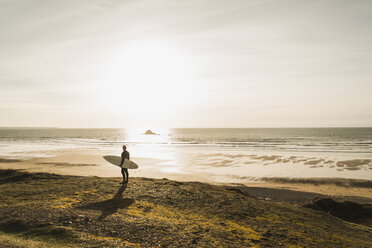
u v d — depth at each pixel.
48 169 34.94
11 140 108.06
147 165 39.56
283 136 147.88
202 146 77.56
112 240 6.36
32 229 6.79
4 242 5.59
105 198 11.02
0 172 19.41
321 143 88.38
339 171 34.41
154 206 10.40
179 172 33.97
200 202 11.80
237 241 7.28
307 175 31.88
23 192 11.77
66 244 5.87
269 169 36.00
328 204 16.09
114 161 14.37
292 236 8.47
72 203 9.83
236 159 45.88
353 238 9.59
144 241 6.55
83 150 61.75
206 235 7.44
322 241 8.38
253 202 13.34
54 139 120.25
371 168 36.44
